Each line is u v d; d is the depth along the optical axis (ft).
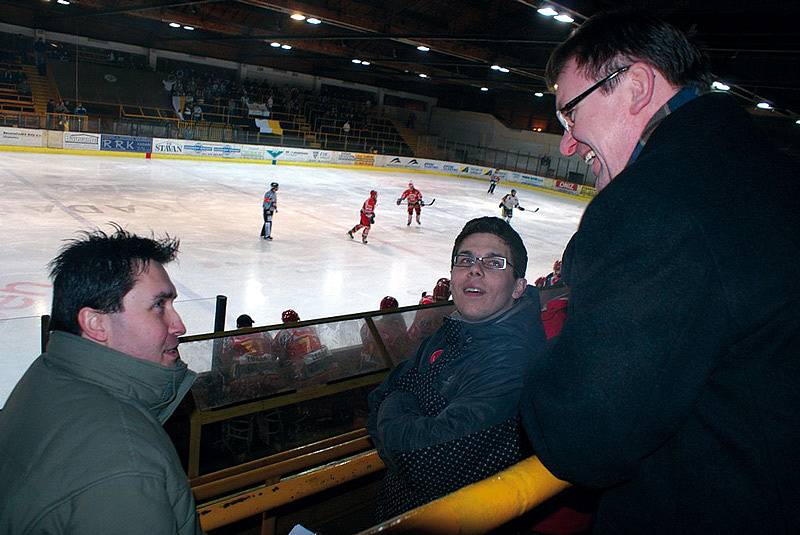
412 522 2.70
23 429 3.86
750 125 2.93
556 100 3.56
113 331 4.31
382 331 10.85
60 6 95.61
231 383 8.73
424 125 163.02
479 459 4.68
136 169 81.41
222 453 8.82
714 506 2.65
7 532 3.63
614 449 2.57
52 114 88.28
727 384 2.62
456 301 5.49
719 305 2.48
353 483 9.02
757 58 57.88
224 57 128.26
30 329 16.49
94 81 110.32
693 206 2.54
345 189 88.53
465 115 154.61
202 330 22.95
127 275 4.26
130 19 109.70
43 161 77.77
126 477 3.56
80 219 49.62
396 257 51.21
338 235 56.65
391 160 125.18
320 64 141.59
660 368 2.48
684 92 3.12
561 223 83.46
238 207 63.67
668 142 2.85
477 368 5.01
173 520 3.73
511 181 131.95
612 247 2.69
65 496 3.50
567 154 3.74
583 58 3.26
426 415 5.34
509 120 149.28
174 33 110.01
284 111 132.26
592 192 117.60
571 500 4.67
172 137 97.14
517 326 5.19
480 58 78.54
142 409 4.14
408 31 69.10
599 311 2.63
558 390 2.71
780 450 2.53
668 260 2.52
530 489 3.21
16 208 50.49
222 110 123.24
